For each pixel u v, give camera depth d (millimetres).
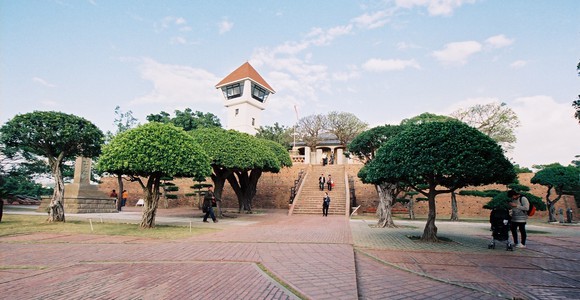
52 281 5234
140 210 25641
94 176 35062
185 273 5871
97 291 4770
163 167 12047
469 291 5141
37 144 13422
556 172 20891
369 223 17266
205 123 40250
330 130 46438
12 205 27422
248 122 46062
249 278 5605
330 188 26703
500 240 9133
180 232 11500
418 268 6637
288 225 14906
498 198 13594
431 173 9656
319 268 6387
